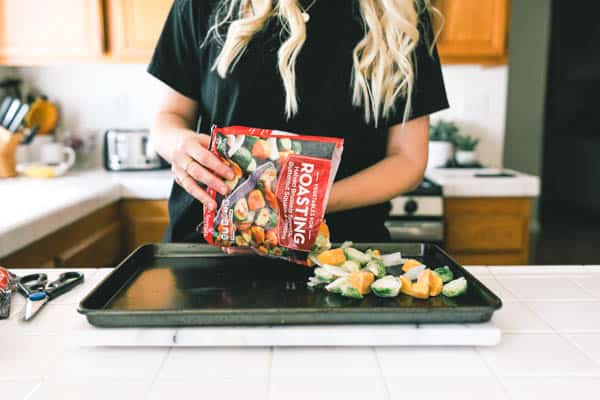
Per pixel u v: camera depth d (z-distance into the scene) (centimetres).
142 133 222
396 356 57
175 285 73
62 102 242
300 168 69
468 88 247
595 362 56
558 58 407
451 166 235
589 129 424
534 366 55
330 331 58
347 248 76
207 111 105
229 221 72
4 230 117
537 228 429
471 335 58
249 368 54
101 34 205
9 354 57
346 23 98
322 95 100
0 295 71
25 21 205
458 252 204
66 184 191
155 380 52
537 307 71
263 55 98
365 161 106
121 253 203
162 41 105
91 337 58
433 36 103
